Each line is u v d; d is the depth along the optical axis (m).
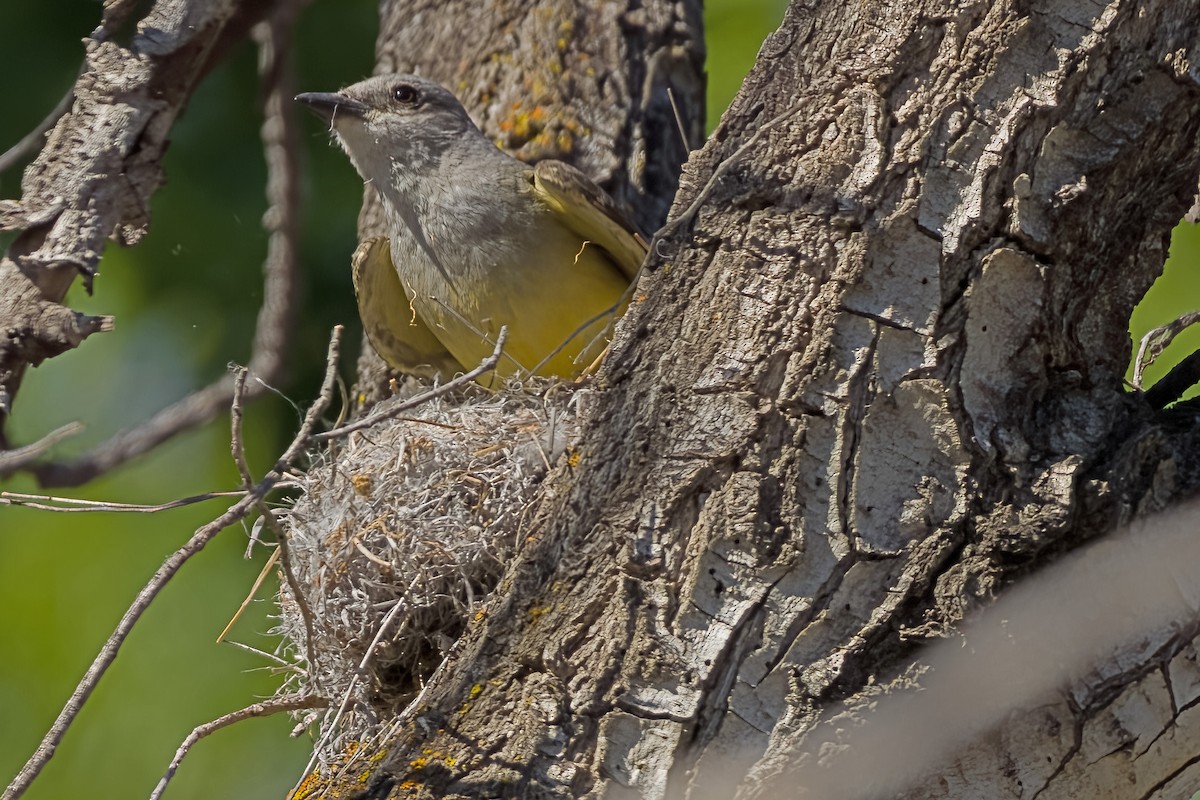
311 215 10.88
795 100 5.78
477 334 9.00
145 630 10.34
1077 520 5.32
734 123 5.89
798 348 5.51
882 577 5.34
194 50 6.11
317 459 8.07
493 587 7.14
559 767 5.37
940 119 5.57
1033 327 5.53
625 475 5.61
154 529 10.55
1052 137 5.56
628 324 5.86
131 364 10.75
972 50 5.60
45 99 10.27
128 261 10.57
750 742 5.27
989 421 5.44
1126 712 5.30
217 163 10.57
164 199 10.48
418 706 5.80
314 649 6.66
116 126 5.94
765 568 5.36
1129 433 5.51
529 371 8.48
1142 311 10.31
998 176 5.52
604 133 9.84
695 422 5.55
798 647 5.31
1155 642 5.29
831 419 5.44
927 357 5.46
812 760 5.23
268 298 7.50
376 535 7.24
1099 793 5.35
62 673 10.25
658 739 5.32
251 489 5.17
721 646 5.33
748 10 12.21
